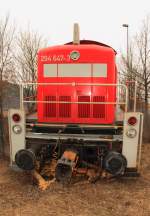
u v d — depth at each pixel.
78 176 5.00
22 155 4.69
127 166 4.83
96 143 4.95
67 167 4.70
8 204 4.04
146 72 9.47
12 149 5.01
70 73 5.14
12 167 4.99
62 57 5.14
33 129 5.16
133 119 4.76
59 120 5.17
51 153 5.19
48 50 5.18
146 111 9.50
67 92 5.15
